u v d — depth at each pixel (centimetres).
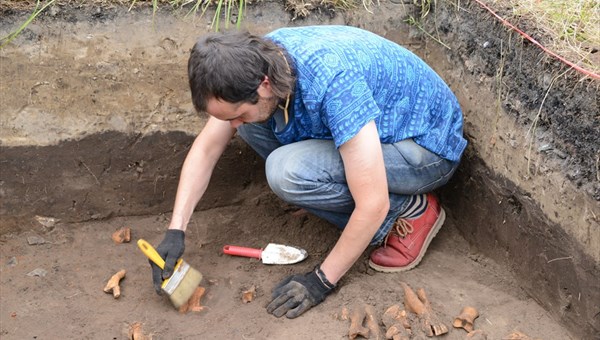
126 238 274
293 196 238
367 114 210
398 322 226
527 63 232
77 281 254
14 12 255
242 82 194
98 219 284
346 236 225
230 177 290
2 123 265
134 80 270
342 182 237
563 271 224
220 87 194
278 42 213
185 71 272
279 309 234
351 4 280
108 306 243
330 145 235
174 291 232
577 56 219
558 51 222
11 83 262
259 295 246
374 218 219
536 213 233
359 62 215
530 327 230
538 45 227
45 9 257
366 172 212
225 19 271
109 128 273
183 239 238
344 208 244
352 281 248
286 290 238
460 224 277
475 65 259
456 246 271
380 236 252
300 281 238
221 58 193
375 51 222
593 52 223
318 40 214
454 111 247
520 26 236
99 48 263
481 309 237
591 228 209
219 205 290
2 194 272
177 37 268
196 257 266
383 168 214
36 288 251
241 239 276
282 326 230
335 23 279
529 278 241
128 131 275
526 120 234
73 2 258
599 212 205
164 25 266
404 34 287
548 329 229
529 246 239
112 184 281
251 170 291
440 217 262
